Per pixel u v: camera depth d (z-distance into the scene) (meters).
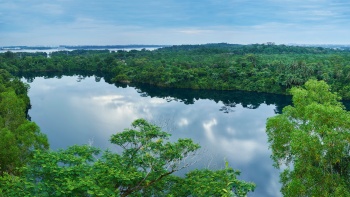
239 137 66.81
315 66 126.56
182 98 112.44
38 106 92.12
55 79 157.12
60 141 60.84
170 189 17.33
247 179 45.66
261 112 91.56
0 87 69.94
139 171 17.55
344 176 20.70
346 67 122.12
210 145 60.88
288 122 25.31
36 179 15.79
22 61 190.25
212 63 155.62
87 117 80.31
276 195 40.91
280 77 120.75
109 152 19.03
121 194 16.78
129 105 97.12
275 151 26.34
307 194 20.77
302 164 20.47
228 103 104.50
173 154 17.06
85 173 15.52
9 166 32.19
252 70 134.00
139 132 17.92
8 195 13.73
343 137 19.11
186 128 73.00
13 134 32.69
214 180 16.52
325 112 19.95
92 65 194.88
